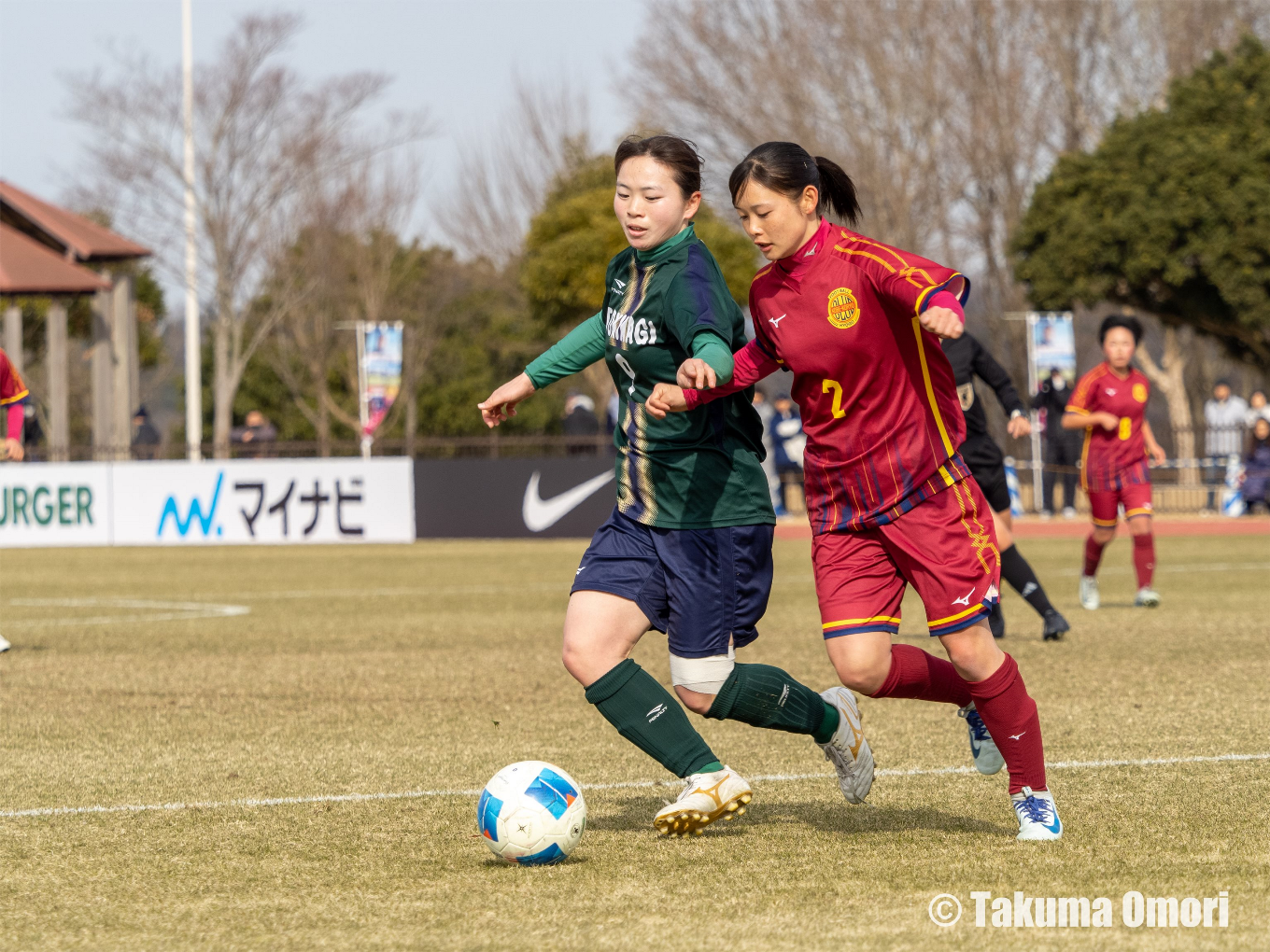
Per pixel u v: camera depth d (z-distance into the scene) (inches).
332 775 711.7
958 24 5027.1
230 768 730.8
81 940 444.5
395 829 594.6
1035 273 4111.7
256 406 5905.5
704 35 5132.9
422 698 968.9
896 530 544.7
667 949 425.4
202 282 4813.0
